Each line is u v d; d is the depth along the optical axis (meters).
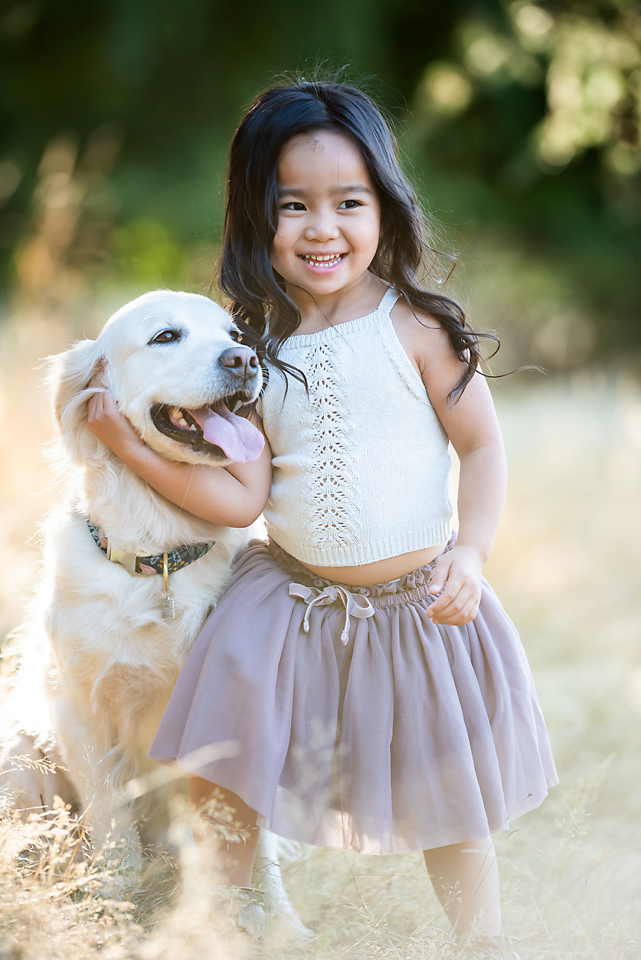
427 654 2.43
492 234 16.97
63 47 16.22
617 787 3.42
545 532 6.02
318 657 2.46
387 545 2.48
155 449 2.62
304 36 15.84
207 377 2.49
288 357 2.55
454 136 17.02
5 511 4.51
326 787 2.38
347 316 2.57
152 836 2.87
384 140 2.58
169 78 16.28
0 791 2.89
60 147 7.12
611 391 10.77
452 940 2.29
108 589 2.64
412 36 17.47
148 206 15.30
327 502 2.48
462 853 2.42
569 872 2.86
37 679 2.88
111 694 2.70
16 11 15.77
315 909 2.51
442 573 2.41
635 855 2.99
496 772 2.37
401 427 2.49
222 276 2.72
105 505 2.67
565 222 17.38
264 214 2.53
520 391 12.38
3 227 14.54
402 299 2.57
